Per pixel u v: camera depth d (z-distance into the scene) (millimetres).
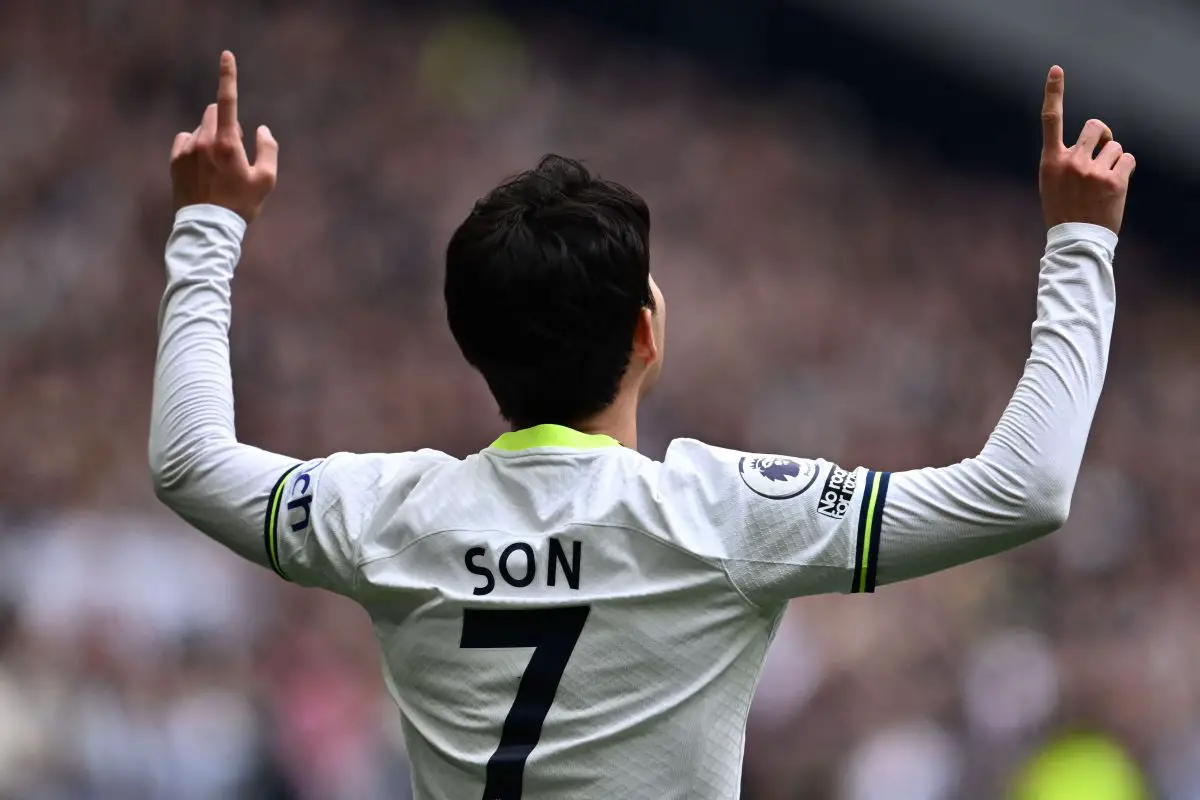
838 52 76625
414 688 6594
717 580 6219
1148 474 68312
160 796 31031
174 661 33719
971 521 6062
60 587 33594
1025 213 78000
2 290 45875
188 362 7004
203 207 7277
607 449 6551
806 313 66188
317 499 6719
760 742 40594
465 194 59969
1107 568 60281
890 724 43688
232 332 49406
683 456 6480
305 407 48656
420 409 50688
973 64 74750
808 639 45062
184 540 36688
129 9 55844
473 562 6449
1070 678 49625
